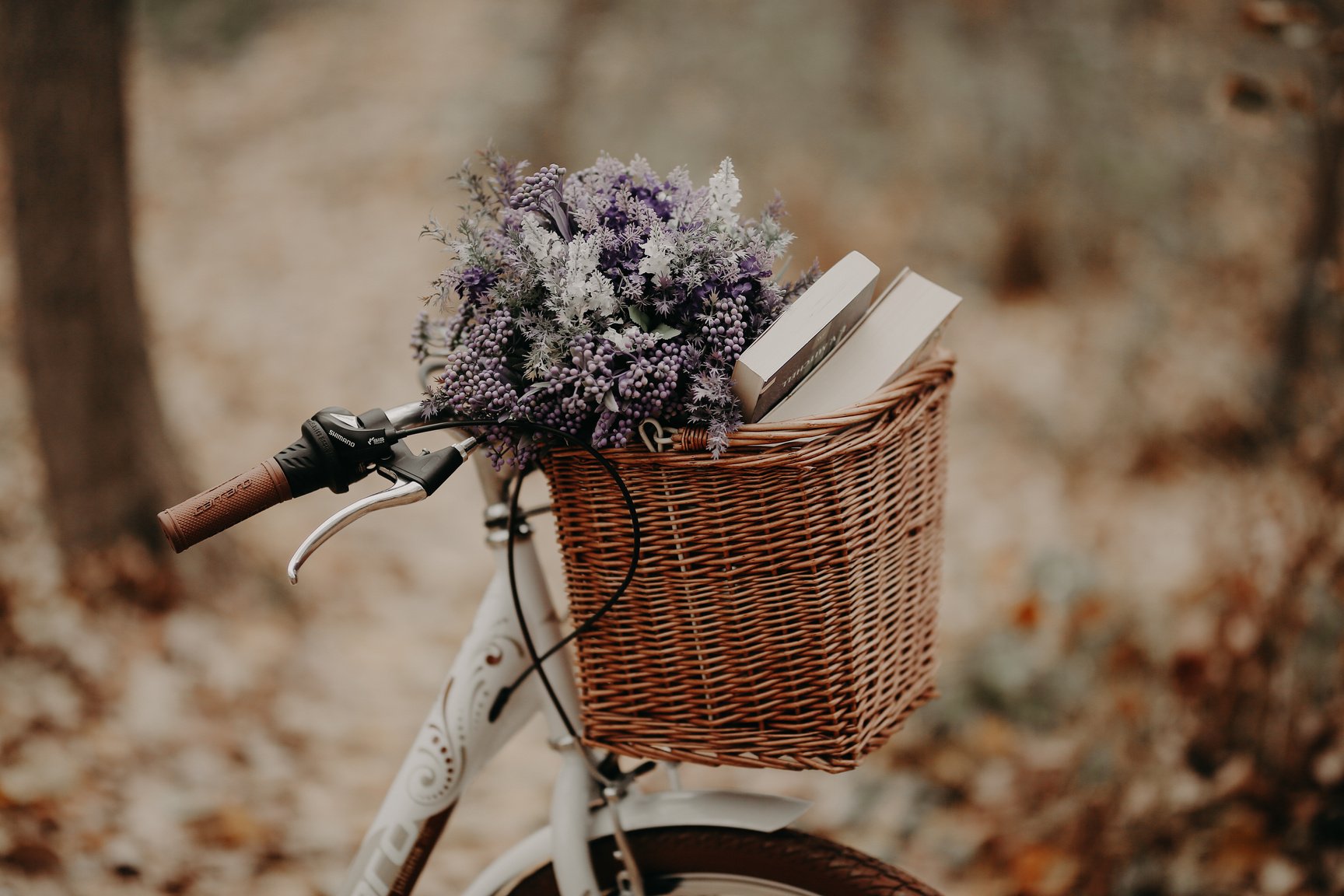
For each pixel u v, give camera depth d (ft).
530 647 4.37
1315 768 7.55
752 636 3.96
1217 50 23.18
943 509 4.60
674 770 4.83
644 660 4.11
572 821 4.51
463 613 12.19
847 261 4.02
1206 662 8.40
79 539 11.23
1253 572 8.31
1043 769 8.48
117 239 11.44
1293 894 7.11
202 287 20.15
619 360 3.82
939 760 8.87
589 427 3.88
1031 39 25.88
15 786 8.79
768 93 27.45
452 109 27.17
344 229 22.52
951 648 10.41
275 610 11.71
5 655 10.27
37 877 7.99
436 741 4.66
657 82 28.32
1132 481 13.66
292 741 9.87
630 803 4.67
